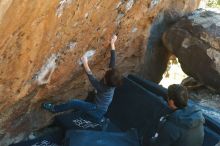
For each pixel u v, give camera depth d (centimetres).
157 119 556
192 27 679
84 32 435
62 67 468
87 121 569
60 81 502
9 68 363
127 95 615
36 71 418
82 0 365
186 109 374
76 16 381
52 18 341
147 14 579
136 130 563
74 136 525
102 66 587
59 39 395
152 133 552
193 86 725
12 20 294
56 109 531
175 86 376
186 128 366
